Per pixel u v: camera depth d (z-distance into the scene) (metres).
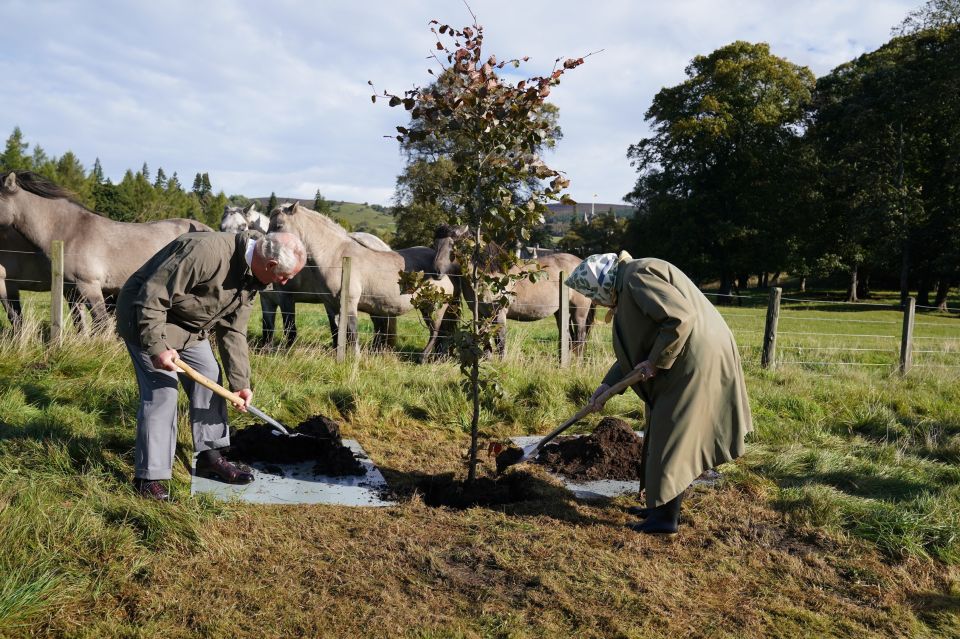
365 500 4.30
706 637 2.93
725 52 37.25
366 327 12.96
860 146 33.03
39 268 8.04
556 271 9.78
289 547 3.52
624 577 3.44
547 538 3.85
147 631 2.71
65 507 3.59
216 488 4.25
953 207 32.78
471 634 2.86
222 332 4.25
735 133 35.97
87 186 62.06
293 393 6.25
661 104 39.06
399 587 3.23
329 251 8.75
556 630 2.92
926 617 3.24
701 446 3.88
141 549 3.31
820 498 4.45
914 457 5.64
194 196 83.00
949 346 13.84
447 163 27.19
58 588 2.89
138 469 3.88
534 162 4.38
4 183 7.61
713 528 4.12
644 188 39.75
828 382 8.39
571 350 9.51
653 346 3.82
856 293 42.56
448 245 8.84
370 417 6.06
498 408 6.42
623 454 5.16
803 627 3.08
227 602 2.98
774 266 35.62
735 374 3.93
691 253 36.50
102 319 8.04
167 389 3.88
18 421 4.89
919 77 31.80
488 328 4.55
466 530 3.93
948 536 3.97
